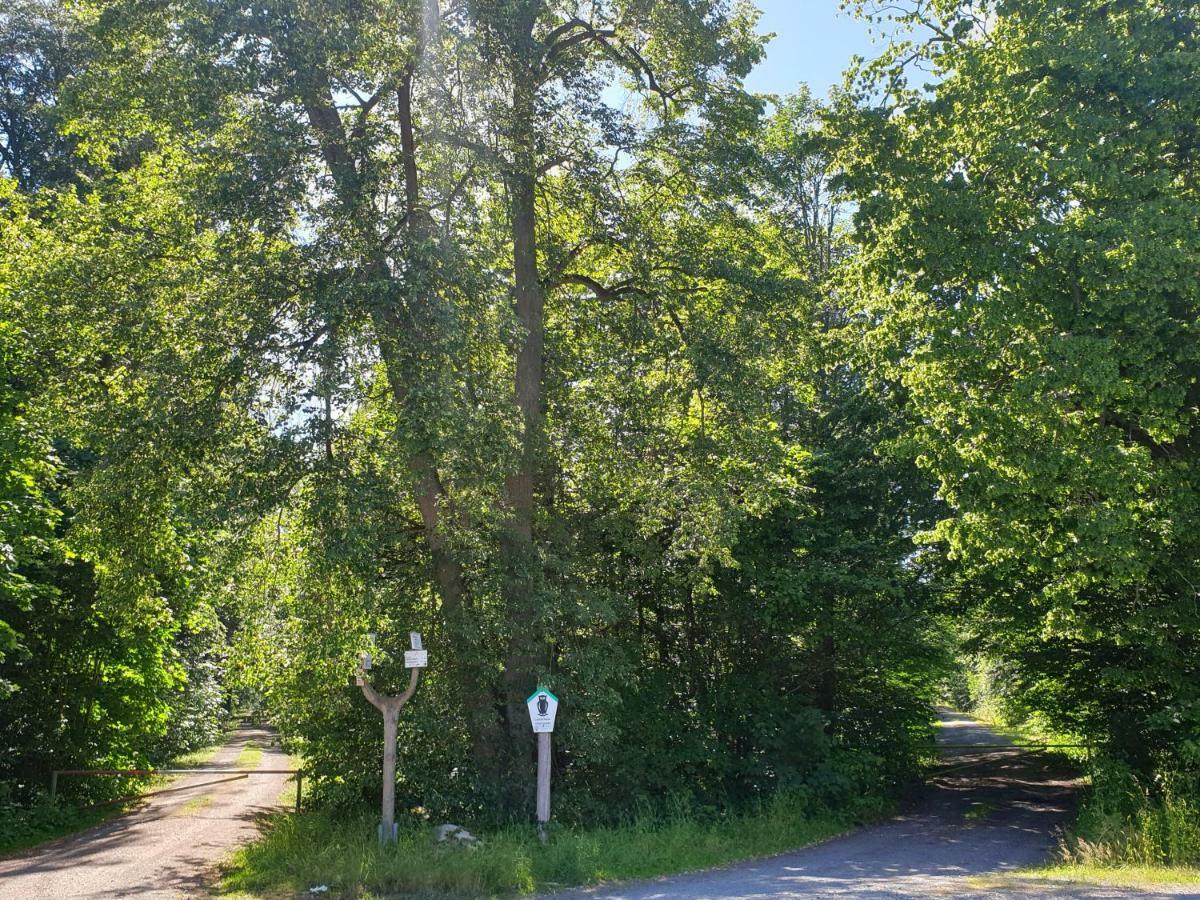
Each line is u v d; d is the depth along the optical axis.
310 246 14.16
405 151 15.96
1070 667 21.00
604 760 17.02
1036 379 14.53
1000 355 16.12
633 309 19.11
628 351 19.33
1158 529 15.66
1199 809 14.40
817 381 24.36
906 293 17.12
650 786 18.28
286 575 15.06
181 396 14.52
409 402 13.83
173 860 14.66
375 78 15.30
